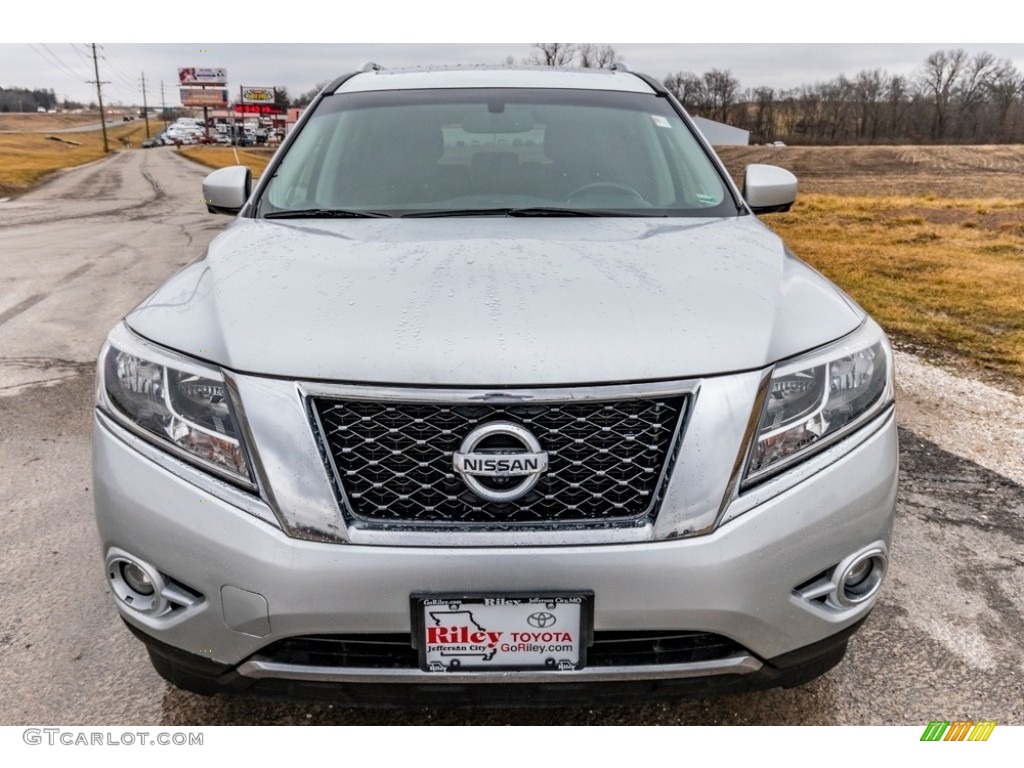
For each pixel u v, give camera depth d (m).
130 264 9.00
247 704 1.95
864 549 1.61
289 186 2.55
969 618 2.28
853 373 1.64
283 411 1.47
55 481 3.22
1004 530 2.79
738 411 1.49
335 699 1.55
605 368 1.46
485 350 1.47
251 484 1.49
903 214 15.45
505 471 1.44
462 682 1.49
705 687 1.55
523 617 1.45
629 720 1.89
